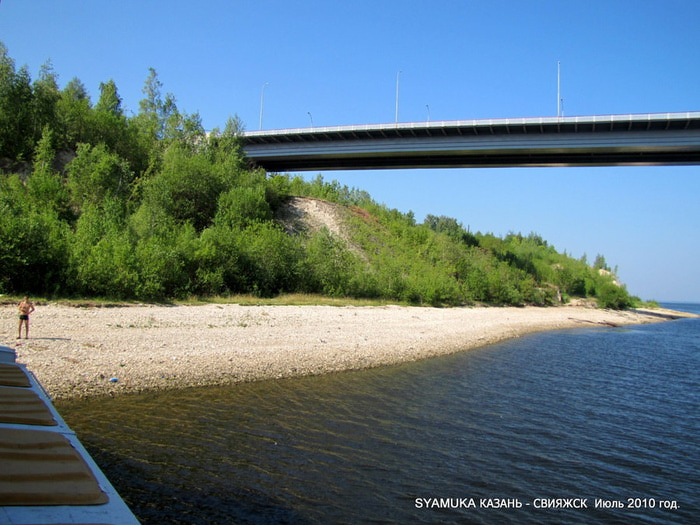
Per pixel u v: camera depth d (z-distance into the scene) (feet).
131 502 25.32
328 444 36.76
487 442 40.14
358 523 25.54
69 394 41.70
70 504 8.93
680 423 49.90
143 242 106.32
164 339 64.08
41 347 51.75
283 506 26.61
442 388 58.85
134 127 189.78
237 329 78.28
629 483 33.53
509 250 322.96
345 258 155.02
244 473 30.30
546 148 198.59
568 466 36.01
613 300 282.97
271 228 149.59
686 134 180.04
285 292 136.26
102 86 225.15
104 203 125.90
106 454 31.07
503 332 126.11
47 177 122.83
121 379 47.01
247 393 49.29
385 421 43.83
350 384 57.31
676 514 29.14
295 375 59.06
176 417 39.73
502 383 64.49
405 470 33.04
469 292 194.59
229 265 120.37
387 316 119.24
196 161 166.40
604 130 189.37
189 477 28.96
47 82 170.30
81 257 89.10
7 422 13.62
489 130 203.92
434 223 351.87
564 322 185.78
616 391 64.59
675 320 290.97
